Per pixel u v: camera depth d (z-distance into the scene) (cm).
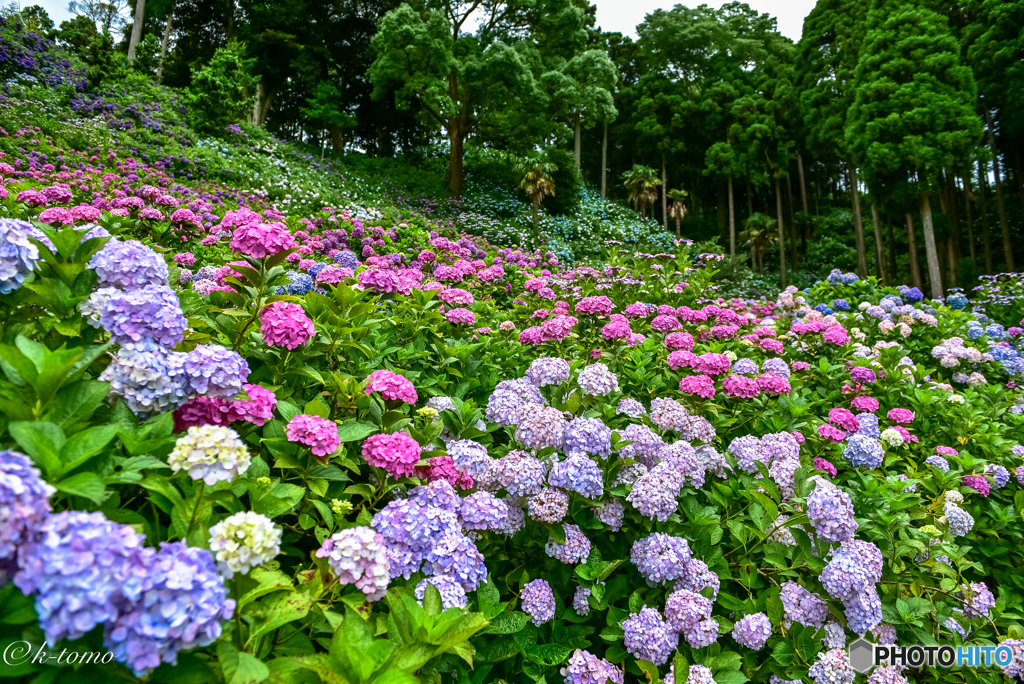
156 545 144
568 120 3812
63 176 818
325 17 3281
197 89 1958
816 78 3027
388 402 249
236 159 1603
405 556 182
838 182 4812
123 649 104
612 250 974
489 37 2720
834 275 977
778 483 280
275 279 249
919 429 442
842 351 541
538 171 2097
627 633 218
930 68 2014
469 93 2455
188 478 163
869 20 2262
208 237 562
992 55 2273
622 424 332
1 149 1011
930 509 322
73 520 106
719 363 357
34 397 149
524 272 758
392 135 3731
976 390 572
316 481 189
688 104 4188
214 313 262
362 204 1557
